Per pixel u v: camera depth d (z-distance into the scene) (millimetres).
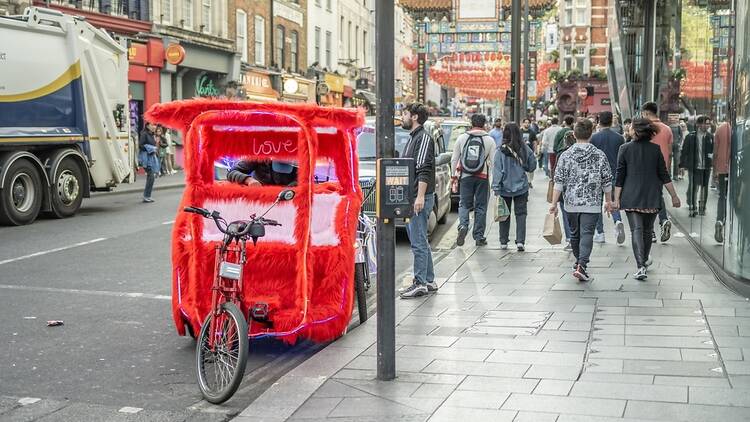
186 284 6797
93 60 16766
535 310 7648
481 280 9219
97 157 17156
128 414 5332
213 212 5938
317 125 6598
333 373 5824
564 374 5625
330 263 6773
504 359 6031
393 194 5441
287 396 5359
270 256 6645
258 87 36250
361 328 7289
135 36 28188
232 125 6977
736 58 8242
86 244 12406
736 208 8234
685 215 12562
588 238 9016
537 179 24984
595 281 9039
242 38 35625
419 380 5582
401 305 7980
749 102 7836
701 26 10734
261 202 6711
